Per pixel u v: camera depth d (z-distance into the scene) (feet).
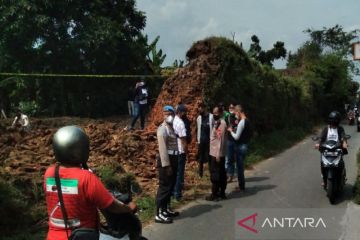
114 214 13.17
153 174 34.19
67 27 76.43
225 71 50.08
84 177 11.10
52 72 77.77
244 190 33.58
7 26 73.20
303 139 74.74
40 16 72.74
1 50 75.92
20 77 76.48
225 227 24.58
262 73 63.41
